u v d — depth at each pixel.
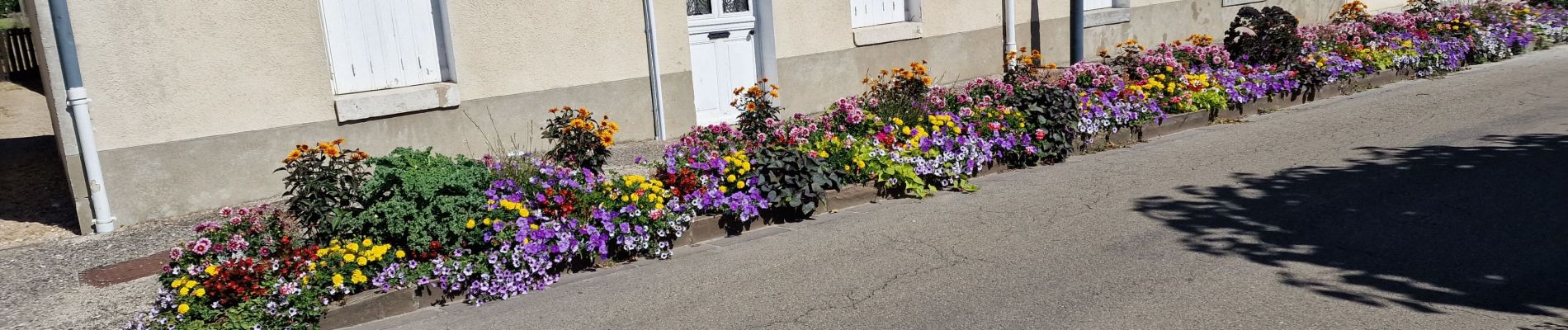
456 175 5.71
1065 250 6.02
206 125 7.69
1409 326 4.61
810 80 11.41
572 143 6.95
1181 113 10.03
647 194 6.43
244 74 7.82
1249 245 5.95
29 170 9.88
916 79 8.93
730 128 7.75
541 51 9.37
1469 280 5.19
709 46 10.87
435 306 5.55
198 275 5.12
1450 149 8.25
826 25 11.48
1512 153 7.95
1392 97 11.15
